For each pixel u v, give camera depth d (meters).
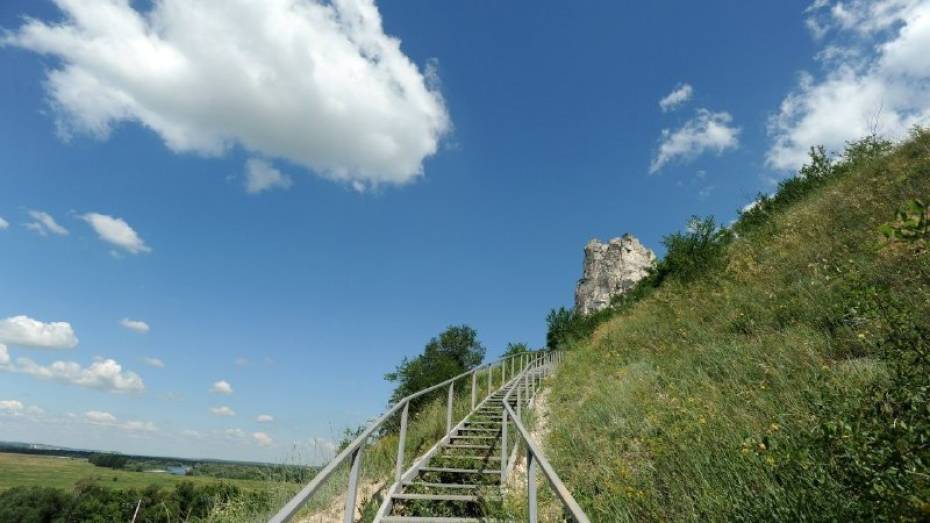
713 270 14.45
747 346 8.01
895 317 4.46
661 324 13.34
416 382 27.05
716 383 7.22
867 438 3.22
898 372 3.64
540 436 9.55
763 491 4.20
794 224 13.09
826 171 17.58
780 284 9.95
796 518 3.67
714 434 5.54
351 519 4.75
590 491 5.78
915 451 2.90
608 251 64.94
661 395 7.74
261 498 7.17
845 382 5.06
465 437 9.88
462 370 30.48
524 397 13.24
